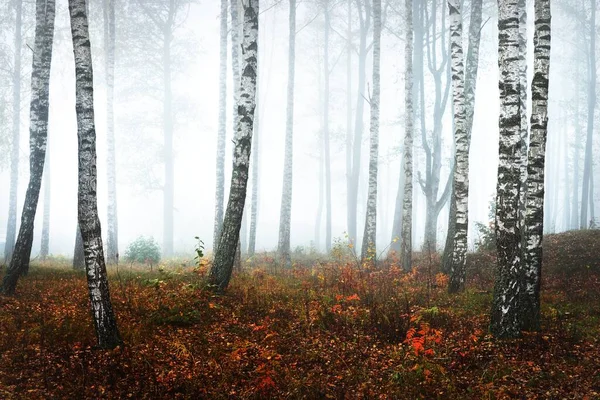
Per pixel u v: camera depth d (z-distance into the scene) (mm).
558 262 15109
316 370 7418
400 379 6980
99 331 7703
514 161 8852
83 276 13516
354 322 9469
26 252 12133
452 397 6562
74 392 6465
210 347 8094
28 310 9531
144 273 14594
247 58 12125
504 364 7453
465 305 11078
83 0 8102
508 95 8992
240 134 12031
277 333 8828
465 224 13031
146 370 7109
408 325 9125
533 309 8836
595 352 7906
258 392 6664
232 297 11266
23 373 6891
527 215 9117
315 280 14227
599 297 11570
